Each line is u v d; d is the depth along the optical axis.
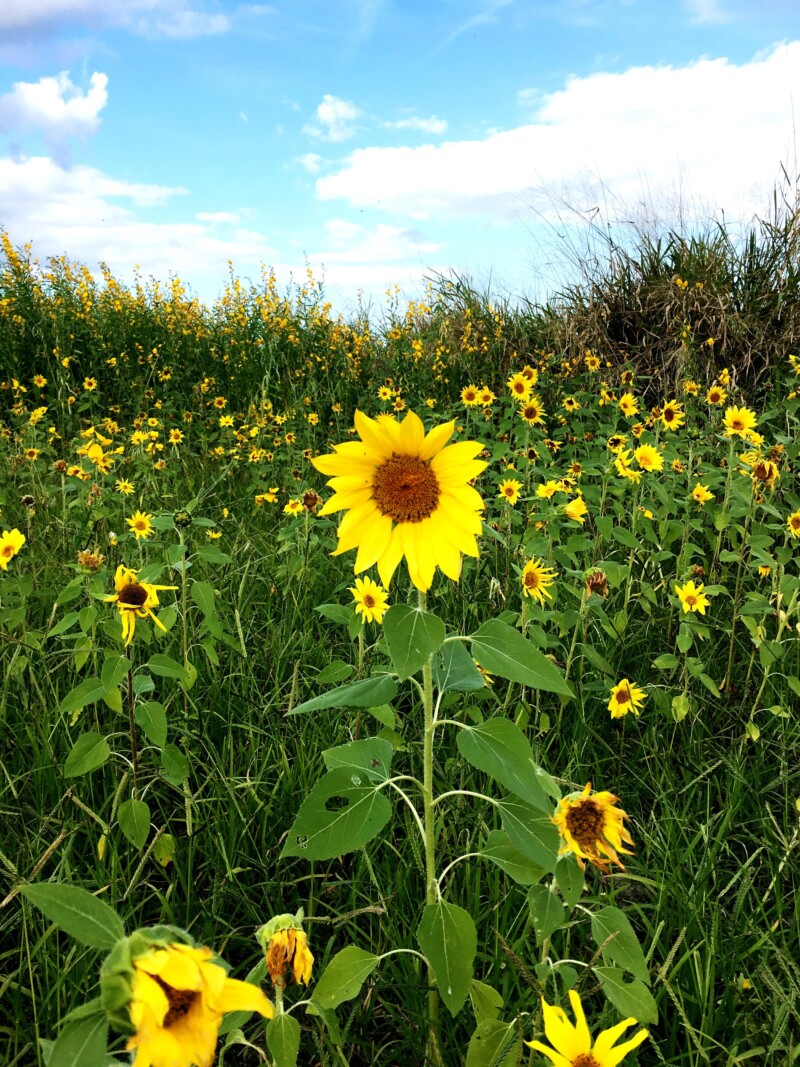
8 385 8.28
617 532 3.27
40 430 6.79
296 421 7.10
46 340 9.02
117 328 10.06
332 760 1.43
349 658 3.18
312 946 1.86
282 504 5.36
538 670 1.29
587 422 6.34
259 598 3.77
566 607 3.28
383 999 1.74
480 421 5.57
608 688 2.65
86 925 0.81
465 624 3.34
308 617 3.51
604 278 7.83
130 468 6.08
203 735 2.58
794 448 4.23
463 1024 1.65
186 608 2.85
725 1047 1.57
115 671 2.03
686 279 7.30
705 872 1.93
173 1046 0.74
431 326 9.88
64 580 3.65
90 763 1.94
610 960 1.40
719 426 5.41
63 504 4.66
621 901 2.11
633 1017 1.29
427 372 8.13
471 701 2.72
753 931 1.82
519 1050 1.23
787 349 6.70
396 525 1.43
